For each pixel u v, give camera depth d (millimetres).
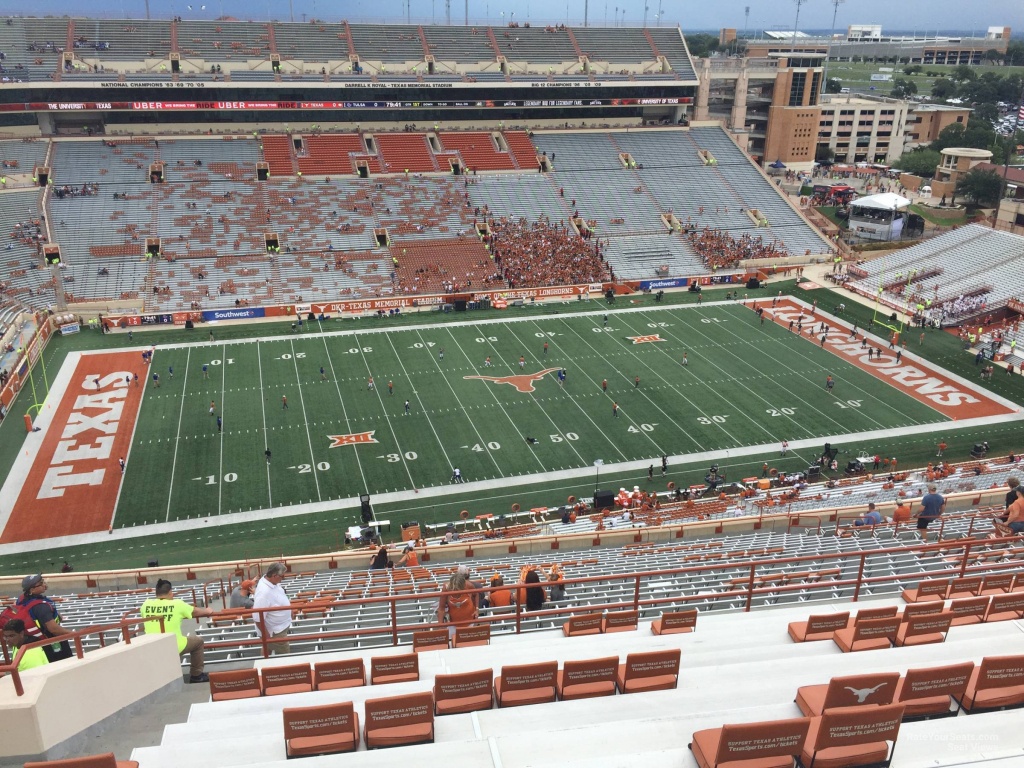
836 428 48750
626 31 101312
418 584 22750
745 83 104000
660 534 33406
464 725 10117
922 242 80312
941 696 9586
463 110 93000
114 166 78250
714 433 48094
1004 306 65875
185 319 65000
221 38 87188
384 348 61094
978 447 45188
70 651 12852
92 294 65562
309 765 8906
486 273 73750
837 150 126750
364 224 77438
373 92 87562
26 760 10062
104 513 39938
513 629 16734
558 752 9039
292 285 69688
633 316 68375
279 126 87312
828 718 8133
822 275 79250
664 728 9328
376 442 46938
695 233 83250
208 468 44000
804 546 24328
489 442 46969
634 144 95375
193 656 13367
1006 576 15594
